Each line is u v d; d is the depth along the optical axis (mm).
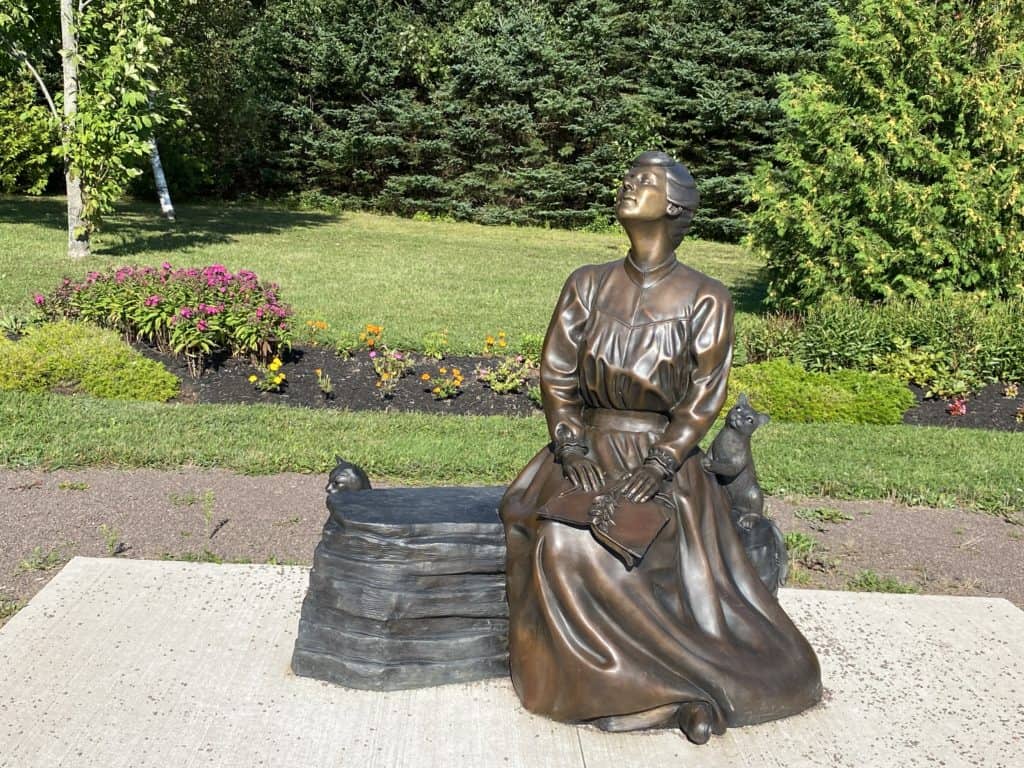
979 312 11461
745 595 3691
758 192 13602
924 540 6309
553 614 3379
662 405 3633
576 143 27891
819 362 10875
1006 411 10133
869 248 12492
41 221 19906
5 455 6852
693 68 25609
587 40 26953
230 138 27250
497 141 27859
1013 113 12016
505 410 9539
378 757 3178
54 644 3855
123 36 15047
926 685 3848
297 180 28922
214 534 5770
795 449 8078
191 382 9594
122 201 25688
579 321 3732
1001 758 3334
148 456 7004
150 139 18719
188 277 10492
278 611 4254
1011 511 6938
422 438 7922
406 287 15625
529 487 3730
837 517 6617
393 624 3578
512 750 3232
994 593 5547
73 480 6559
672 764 3186
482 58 27109
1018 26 12438
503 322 13148
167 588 4438
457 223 27672
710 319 3578
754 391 9586
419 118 27453
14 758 3104
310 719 3385
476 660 3658
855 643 4215
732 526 3791
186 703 3461
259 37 26969
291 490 6613
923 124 12461
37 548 5434
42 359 8828
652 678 3305
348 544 3611
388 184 28094
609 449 3639
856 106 12938
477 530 3633
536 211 27672
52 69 23406
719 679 3373
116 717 3354
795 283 13969
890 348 11008
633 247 3678
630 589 3367
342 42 27844
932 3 12945
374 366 10344
